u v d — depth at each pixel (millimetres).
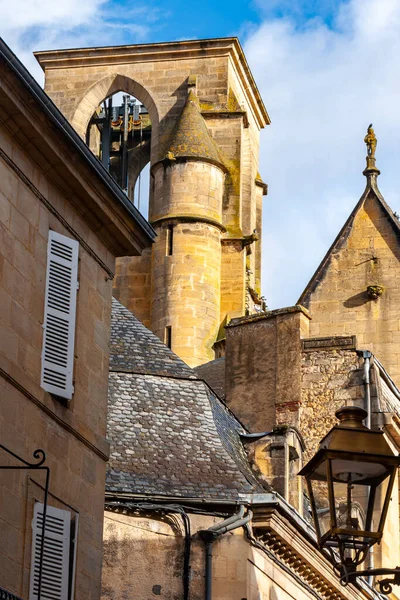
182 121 98875
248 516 37781
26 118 28219
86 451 30125
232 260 97188
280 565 39656
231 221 98375
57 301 29484
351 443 23281
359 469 23344
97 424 30781
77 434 29672
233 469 38875
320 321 66000
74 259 30188
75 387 29906
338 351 52656
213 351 94375
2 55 26938
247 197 102375
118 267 98062
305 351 52875
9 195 28156
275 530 38344
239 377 53438
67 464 29266
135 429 39125
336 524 23000
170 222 95938
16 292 28031
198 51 102375
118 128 109688
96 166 30406
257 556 38281
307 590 41344
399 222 66812
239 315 96125
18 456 26828
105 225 31688
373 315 65812
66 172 29766
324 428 51812
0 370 27031
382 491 48344
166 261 95625
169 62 103062
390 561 48906
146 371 41156
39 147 28906
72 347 29656
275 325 53438
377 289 65750
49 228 29609
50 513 28312
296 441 41406
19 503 27297
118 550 36594
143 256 98125
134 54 103688
